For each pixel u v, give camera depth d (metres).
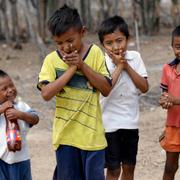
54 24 4.69
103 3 20.84
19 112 5.22
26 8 19.28
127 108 5.76
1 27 21.28
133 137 5.82
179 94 5.69
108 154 5.77
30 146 8.84
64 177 5.06
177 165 5.90
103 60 5.07
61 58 4.94
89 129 4.95
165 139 5.83
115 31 5.61
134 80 5.70
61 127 4.98
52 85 4.78
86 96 4.93
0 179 5.32
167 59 15.66
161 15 23.27
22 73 15.52
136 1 19.56
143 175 7.28
